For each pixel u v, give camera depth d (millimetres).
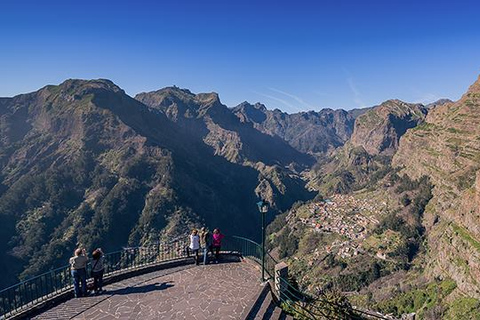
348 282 91375
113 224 126688
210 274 19656
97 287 17250
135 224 133250
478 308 57938
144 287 17875
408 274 88312
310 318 15625
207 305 15570
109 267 23219
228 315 14578
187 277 19234
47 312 15352
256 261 21266
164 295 16781
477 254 64750
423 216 120812
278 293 16672
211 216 159000
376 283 88125
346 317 17547
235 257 22672
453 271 70125
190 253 23156
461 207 79062
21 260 106750
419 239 107938
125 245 123438
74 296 17047
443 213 109438
